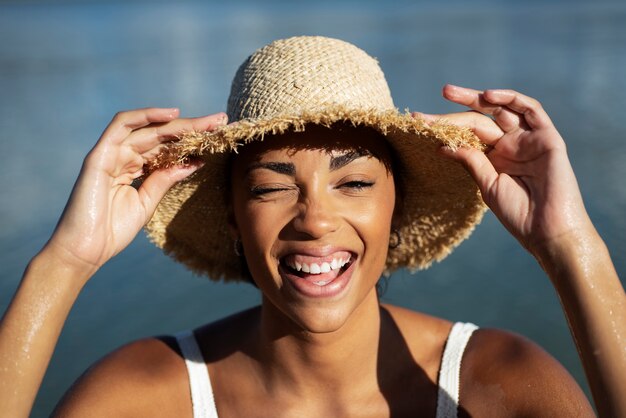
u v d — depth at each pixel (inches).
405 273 291.6
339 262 97.3
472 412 104.8
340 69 97.8
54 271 92.7
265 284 100.5
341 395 108.6
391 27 1416.1
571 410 98.6
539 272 286.5
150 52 1125.7
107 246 95.5
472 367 108.1
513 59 865.5
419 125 94.0
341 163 94.5
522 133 97.0
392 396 109.3
